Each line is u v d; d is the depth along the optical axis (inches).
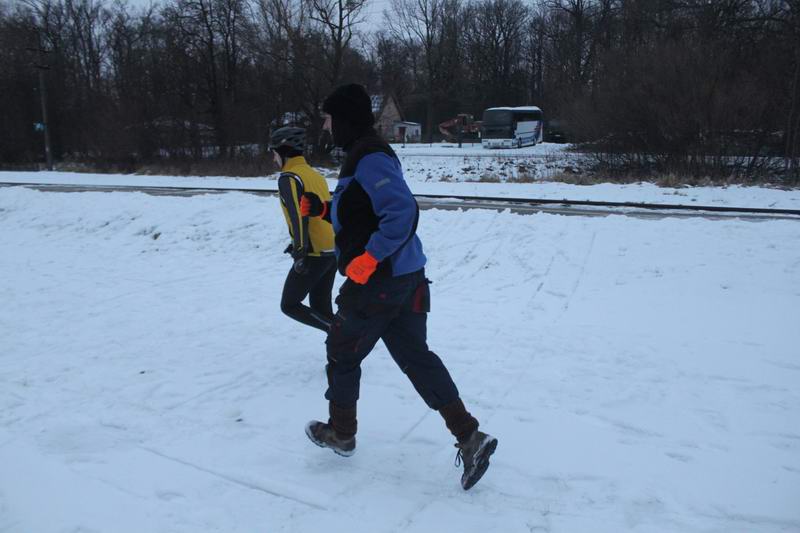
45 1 1829.5
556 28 2267.5
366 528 106.8
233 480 123.0
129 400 162.1
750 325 212.4
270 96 1302.9
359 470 126.0
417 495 117.0
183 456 132.6
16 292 287.7
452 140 2518.5
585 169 902.4
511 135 1670.8
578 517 109.0
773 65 821.2
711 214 453.4
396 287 117.0
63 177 1039.0
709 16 978.1
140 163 1245.1
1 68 1421.0
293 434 142.5
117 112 1246.3
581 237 335.6
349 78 1332.4
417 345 121.5
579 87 981.8
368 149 115.0
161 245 399.5
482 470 115.7
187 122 1237.7
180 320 236.8
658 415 147.4
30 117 1400.1
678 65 815.7
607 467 125.2
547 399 157.3
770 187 684.7
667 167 818.8
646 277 277.1
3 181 923.4
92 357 196.1
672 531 104.6
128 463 129.9
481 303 251.3
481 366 179.8
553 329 213.2
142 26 1669.5
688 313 228.4
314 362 189.6
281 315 240.7
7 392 168.1
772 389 160.4
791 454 129.0
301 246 165.0
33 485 121.6
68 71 1507.1
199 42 1301.7
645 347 192.5
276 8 1285.7
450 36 2669.8
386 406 155.4
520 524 107.3
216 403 159.9
